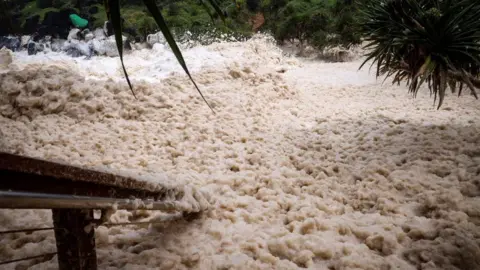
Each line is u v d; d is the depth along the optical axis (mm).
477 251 1969
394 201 2701
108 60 8438
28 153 3445
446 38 3111
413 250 2045
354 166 3420
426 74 3074
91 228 1516
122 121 4621
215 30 11008
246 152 3828
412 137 3936
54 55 9062
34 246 2043
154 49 9469
